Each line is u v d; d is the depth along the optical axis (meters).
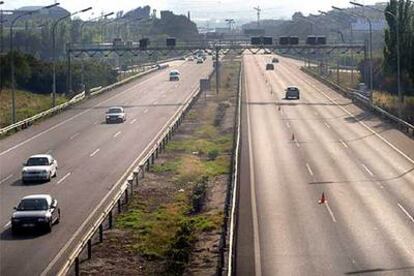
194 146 68.12
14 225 37.69
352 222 38.44
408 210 40.97
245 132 75.19
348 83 136.25
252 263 31.34
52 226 39.06
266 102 105.44
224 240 32.72
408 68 97.00
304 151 62.75
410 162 56.75
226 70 177.75
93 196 46.84
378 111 87.88
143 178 53.28
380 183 48.81
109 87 129.12
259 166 55.81
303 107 98.38
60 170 56.09
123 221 40.50
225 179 52.78
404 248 33.53
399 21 96.88
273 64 194.38
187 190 49.12
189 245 34.16
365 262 31.39
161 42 182.62
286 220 38.97
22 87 127.88
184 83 140.50
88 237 33.97
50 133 76.56
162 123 83.44
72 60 154.12
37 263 32.72
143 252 34.50
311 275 29.61
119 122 84.44
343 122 82.44
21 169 56.53
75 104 105.44
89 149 66.00
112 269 31.98
